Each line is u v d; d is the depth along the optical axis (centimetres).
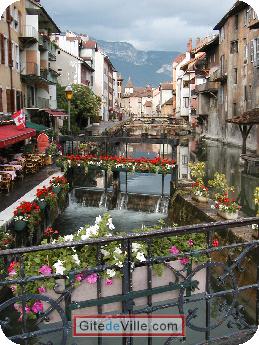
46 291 362
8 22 2366
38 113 3203
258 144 2603
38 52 2923
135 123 6581
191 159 2895
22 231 1012
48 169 1969
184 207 1338
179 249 400
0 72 2245
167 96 10988
